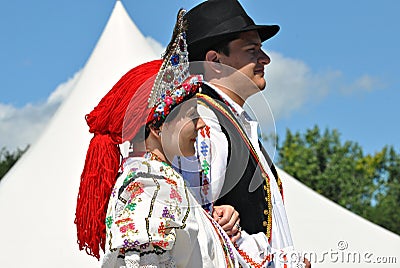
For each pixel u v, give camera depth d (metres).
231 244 2.88
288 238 3.28
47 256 5.37
